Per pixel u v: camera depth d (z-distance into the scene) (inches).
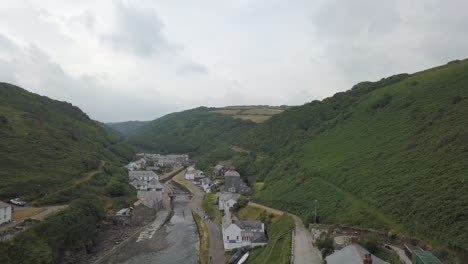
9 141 4571.9
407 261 1754.4
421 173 2566.4
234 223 3083.2
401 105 4224.9
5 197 3457.2
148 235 3725.4
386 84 5856.3
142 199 4596.5
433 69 5447.8
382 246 2014.0
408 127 3563.0
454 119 3095.5
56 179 4156.0
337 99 6141.7
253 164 5753.0
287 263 2003.0
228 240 3026.6
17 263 2319.1
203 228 3838.6
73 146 5649.6
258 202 3954.2
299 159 4554.6
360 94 5944.9
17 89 7381.9
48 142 5142.7
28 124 5487.2
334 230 2452.0
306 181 3754.9
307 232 2664.9
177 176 7657.5
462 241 1736.0
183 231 3905.0
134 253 3161.9
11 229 2655.0
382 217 2362.2
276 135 6407.5
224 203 4249.5
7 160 4111.7
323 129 5221.5
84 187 4286.4
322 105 6279.5
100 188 4549.7
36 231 2704.2
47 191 3843.5
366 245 1989.4
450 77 4311.0
